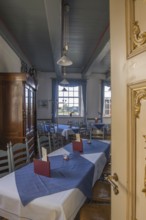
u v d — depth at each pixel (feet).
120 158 3.13
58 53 17.65
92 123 26.08
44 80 29.40
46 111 29.32
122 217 3.09
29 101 14.67
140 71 2.56
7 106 12.46
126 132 2.92
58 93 29.73
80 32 15.14
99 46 17.33
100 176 8.32
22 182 5.56
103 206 5.99
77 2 11.16
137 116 2.66
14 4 11.05
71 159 8.07
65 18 12.82
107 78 29.55
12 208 4.72
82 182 5.69
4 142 12.40
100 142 12.11
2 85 12.46
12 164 7.54
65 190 4.99
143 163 2.58
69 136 19.57
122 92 3.02
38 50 19.49
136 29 2.65
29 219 4.48
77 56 21.72
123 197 3.06
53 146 12.14
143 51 2.50
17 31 14.78
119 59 3.09
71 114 29.09
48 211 4.30
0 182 5.58
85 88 29.58
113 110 3.35
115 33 3.21
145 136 2.50
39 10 11.73
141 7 2.57
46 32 14.97
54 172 6.43
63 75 27.63
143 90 2.52
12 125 12.49
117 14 3.14
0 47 14.02
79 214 5.55
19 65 19.75
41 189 5.07
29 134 14.44
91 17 12.85
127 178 2.91
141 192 2.63
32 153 15.35
